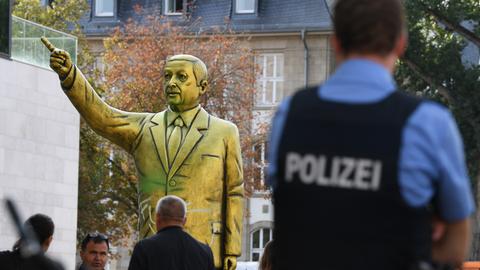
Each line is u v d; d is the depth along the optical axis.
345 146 4.87
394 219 4.80
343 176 4.86
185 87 12.91
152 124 12.98
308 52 64.94
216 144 12.89
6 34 32.06
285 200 4.96
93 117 12.85
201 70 13.05
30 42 33.12
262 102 64.88
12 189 32.25
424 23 44.22
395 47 5.06
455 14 42.78
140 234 12.98
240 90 48.34
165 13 66.69
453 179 4.84
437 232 4.99
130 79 47.31
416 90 44.59
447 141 4.84
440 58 43.47
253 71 48.81
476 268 17.61
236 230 12.91
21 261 9.34
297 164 4.94
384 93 4.95
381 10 5.02
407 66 43.94
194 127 12.93
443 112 4.87
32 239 6.18
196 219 12.77
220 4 66.19
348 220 4.82
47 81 33.56
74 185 34.66
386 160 4.81
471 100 43.50
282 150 4.99
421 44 43.34
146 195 12.93
